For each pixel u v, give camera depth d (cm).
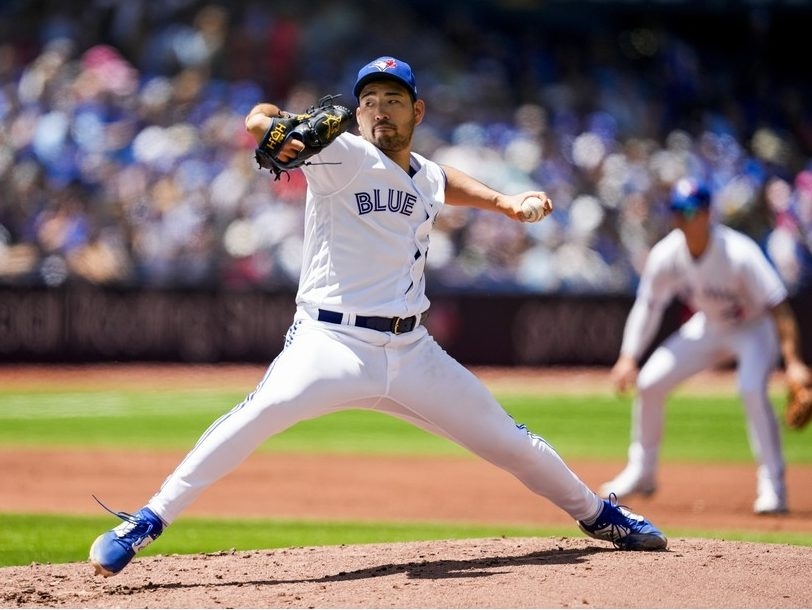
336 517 3133
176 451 4550
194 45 8838
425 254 1791
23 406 6062
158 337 7381
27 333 7225
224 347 7450
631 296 7950
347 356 1706
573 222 8500
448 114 9062
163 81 8612
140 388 6806
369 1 9519
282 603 1598
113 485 3684
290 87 8956
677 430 5588
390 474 4122
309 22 9244
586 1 9994
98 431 5181
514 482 3944
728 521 3089
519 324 7794
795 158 9862
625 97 9706
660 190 8962
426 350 1769
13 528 2756
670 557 1881
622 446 4859
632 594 1602
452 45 9719
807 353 7900
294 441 5194
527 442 1831
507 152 8831
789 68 10500
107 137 8088
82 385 6925
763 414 3234
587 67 9869
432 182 1781
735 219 9106
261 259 7744
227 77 8831
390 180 1714
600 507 1944
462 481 3959
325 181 1702
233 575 1878
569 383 7519
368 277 1719
